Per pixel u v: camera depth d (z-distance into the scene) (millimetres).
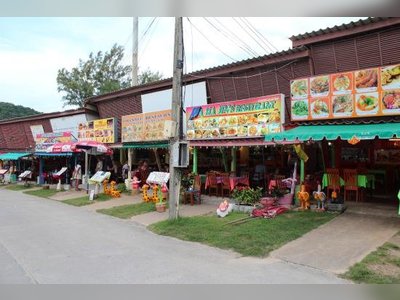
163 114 17781
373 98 10766
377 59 11367
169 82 18422
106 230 10391
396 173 13508
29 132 30938
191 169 18531
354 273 6230
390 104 10461
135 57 20938
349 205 11477
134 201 15703
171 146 10953
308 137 10461
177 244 8680
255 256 7562
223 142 14297
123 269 6680
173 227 10172
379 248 7512
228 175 14609
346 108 11273
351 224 9539
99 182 17531
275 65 13805
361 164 13680
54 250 8102
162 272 6492
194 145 15258
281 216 10781
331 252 7480
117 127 21578
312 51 12648
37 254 7758
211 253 7836
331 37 11773
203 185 16016
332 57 12266
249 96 15000
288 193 12445
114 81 41312
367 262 6738
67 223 11523
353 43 11688
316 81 11914
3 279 6180
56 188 22438
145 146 18594
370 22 10898
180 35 11078
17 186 26375
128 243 8789
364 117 11070
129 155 19734
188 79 16609
